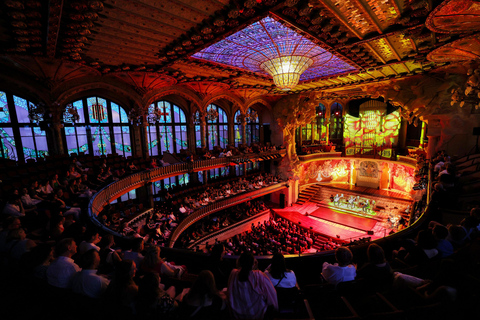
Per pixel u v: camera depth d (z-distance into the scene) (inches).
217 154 999.0
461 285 108.5
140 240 186.7
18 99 581.9
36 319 123.8
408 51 474.9
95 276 127.9
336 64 604.4
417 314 107.5
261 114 1305.4
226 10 311.1
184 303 110.7
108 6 285.3
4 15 284.5
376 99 1285.7
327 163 1437.0
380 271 141.6
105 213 492.4
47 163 545.6
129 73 607.2
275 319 111.9
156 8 296.8
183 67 572.7
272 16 319.9
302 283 199.3
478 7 250.1
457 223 301.0
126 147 804.0
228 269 166.2
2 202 305.6
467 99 569.6
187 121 979.3
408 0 277.1
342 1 278.7
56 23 301.6
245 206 1115.9
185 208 792.9
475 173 418.9
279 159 1256.2
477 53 410.0
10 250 164.6
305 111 1128.2
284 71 536.1
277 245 812.0
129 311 116.6
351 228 991.0
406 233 236.2
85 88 618.5
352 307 129.8
